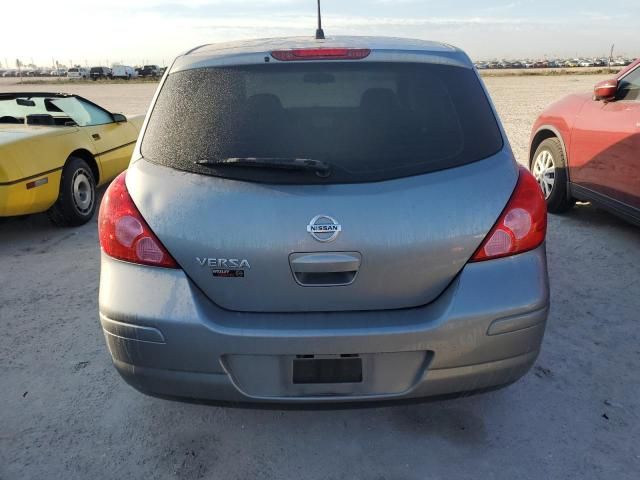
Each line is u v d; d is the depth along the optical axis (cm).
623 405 266
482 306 199
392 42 254
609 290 389
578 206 596
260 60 229
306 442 247
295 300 199
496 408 266
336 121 213
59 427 259
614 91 460
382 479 224
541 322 210
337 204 194
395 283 198
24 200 485
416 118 216
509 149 225
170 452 242
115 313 204
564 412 262
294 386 202
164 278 201
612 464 229
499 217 203
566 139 523
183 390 207
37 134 517
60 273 445
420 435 249
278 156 205
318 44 246
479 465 230
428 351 200
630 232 507
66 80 8194
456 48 253
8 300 396
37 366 311
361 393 204
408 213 196
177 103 226
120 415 268
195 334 197
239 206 196
